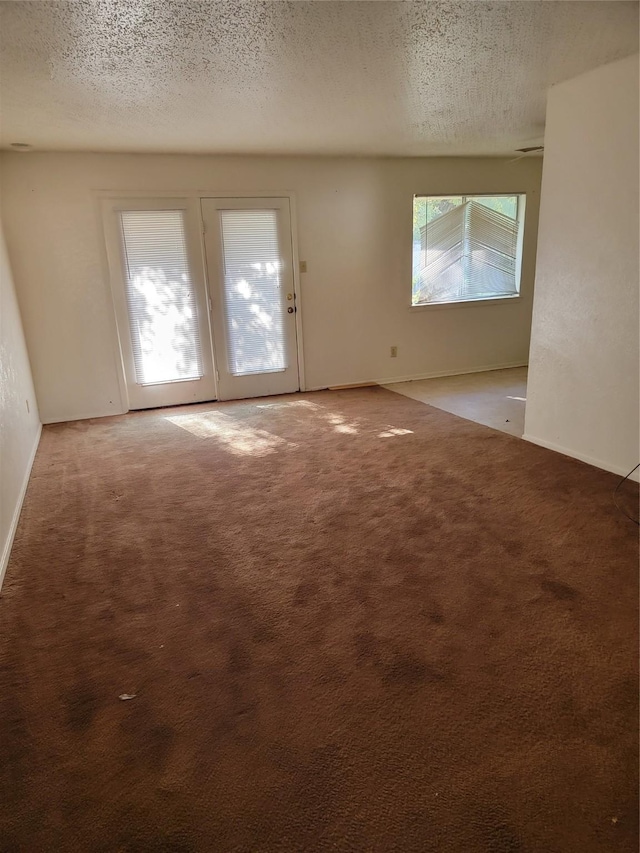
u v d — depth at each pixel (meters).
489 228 6.20
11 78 2.76
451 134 4.49
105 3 2.00
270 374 5.61
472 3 2.12
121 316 4.95
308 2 2.05
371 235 5.64
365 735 1.55
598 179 3.08
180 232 4.95
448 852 1.23
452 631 1.97
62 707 1.68
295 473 3.50
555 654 1.84
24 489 3.35
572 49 2.66
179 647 1.93
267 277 5.34
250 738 1.55
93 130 3.82
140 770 1.46
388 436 4.19
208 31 2.27
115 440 4.32
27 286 4.62
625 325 3.09
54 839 1.29
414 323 6.06
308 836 1.28
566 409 3.59
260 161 5.07
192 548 2.61
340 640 1.94
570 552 2.46
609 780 1.39
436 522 2.78
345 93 3.21
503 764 1.45
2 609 2.18
